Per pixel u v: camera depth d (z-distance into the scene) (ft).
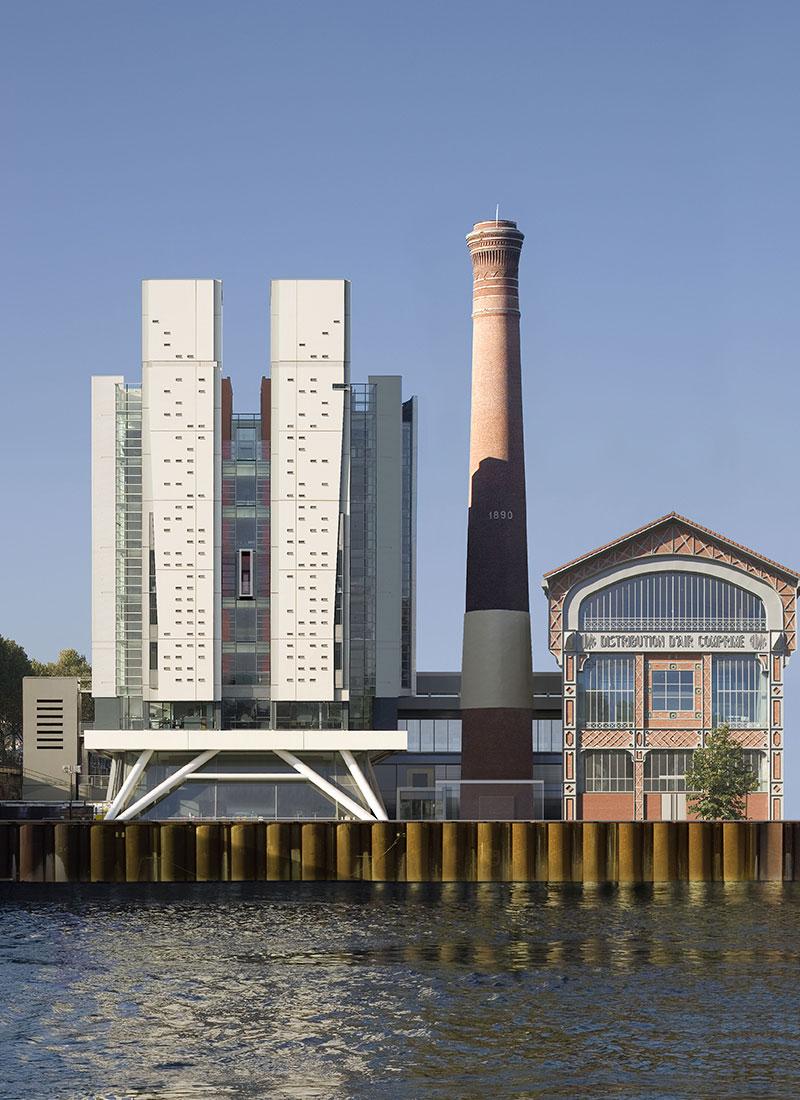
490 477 456.04
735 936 262.67
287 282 409.49
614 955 243.60
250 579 415.44
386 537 426.10
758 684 425.28
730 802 407.23
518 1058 180.75
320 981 222.28
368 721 423.23
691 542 426.10
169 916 290.56
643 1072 174.81
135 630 417.49
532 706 453.17
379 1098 166.61
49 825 347.15
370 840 347.15
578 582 425.69
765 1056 180.65
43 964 237.25
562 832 345.31
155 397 407.85
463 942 256.52
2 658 599.16
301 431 409.28
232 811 395.14
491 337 460.14
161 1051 184.24
